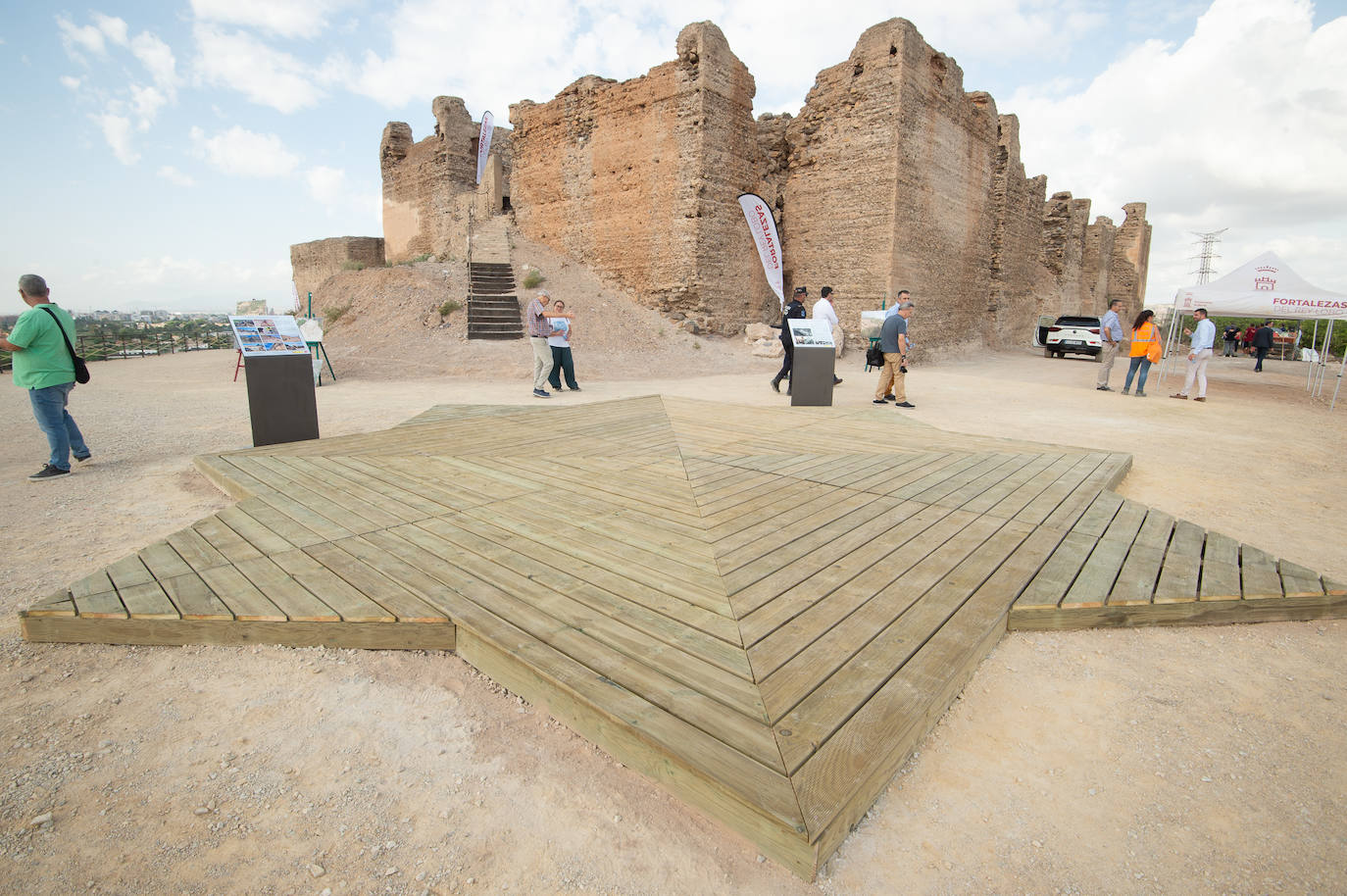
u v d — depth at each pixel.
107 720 2.46
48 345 5.68
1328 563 4.11
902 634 2.75
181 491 5.41
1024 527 4.12
